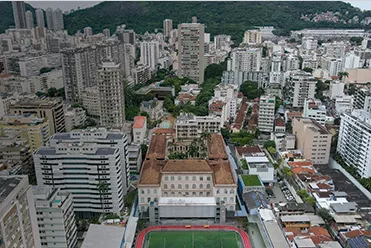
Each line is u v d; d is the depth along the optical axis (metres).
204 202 175.75
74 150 175.38
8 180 99.94
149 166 196.25
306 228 164.38
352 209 167.88
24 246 99.38
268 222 162.88
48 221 141.12
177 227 172.25
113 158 171.75
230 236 167.00
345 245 149.12
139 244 160.38
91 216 183.12
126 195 198.25
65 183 176.38
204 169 190.62
